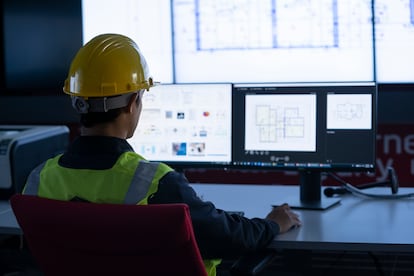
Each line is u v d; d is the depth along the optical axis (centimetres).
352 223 218
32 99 415
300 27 377
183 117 254
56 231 152
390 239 198
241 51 386
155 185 161
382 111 374
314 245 197
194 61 392
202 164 254
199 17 388
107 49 176
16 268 305
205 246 170
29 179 175
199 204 166
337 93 238
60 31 407
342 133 239
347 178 378
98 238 148
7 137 264
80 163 167
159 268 150
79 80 173
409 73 370
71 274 159
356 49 372
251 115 247
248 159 249
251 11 381
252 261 193
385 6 367
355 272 327
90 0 400
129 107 175
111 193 161
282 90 243
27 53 415
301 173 251
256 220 193
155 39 395
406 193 263
